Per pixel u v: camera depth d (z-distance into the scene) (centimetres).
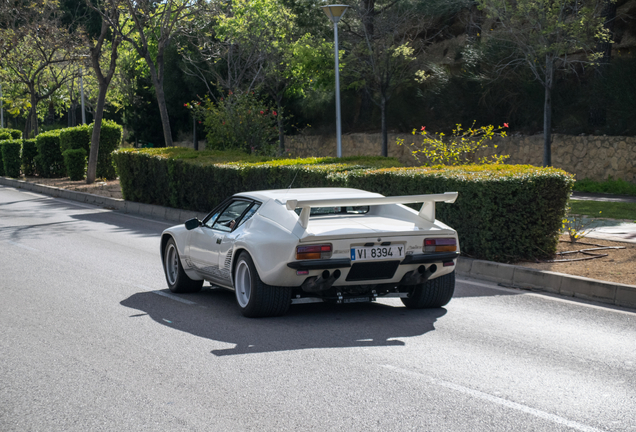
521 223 996
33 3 2950
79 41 2967
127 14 2641
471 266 978
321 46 3073
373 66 2914
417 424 404
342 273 654
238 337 620
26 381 495
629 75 2494
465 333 638
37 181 2902
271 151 2531
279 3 3441
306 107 3753
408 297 755
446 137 3067
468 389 470
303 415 421
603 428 398
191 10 2584
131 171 2034
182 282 837
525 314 726
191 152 1988
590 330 654
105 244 1290
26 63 3731
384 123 3022
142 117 4641
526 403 441
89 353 569
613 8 2584
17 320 692
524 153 2738
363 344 595
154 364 535
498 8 2361
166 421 414
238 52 3441
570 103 2778
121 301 792
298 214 711
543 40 2238
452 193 687
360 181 1216
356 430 396
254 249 668
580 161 2575
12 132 4516
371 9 3038
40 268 1024
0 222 1673
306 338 616
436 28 3488
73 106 5488
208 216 814
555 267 947
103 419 419
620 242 1146
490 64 2855
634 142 2416
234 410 431
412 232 668
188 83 4191
